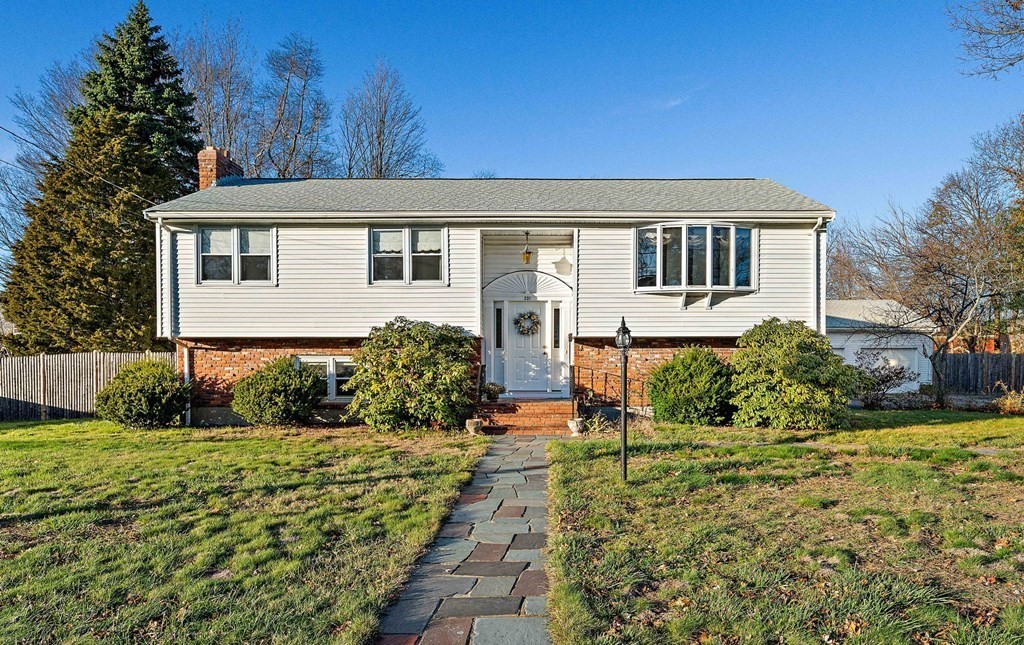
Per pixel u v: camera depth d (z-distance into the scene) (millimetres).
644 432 12375
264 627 3998
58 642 3834
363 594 4523
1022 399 16812
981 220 22938
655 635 3887
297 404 13211
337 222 13820
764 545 5488
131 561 5180
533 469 9234
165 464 9219
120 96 24125
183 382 13984
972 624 4000
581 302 14000
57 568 5035
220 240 13797
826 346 13195
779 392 12695
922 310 20406
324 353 14219
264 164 31344
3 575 4895
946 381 22703
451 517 6754
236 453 10266
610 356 14398
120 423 13516
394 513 6660
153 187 21359
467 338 13555
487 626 4133
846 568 4910
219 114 29797
